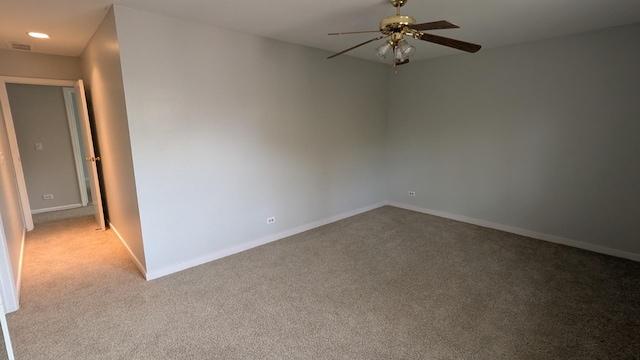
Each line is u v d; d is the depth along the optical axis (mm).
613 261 3125
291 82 3625
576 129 3348
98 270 2969
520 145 3773
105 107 3133
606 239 3291
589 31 3145
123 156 2822
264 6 2445
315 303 2434
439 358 1864
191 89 2838
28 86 4707
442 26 1909
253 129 3352
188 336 2055
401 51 2201
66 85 4105
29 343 1980
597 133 3225
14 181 3865
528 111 3656
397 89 4910
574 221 3480
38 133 4867
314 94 3904
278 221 3771
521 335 2061
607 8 2516
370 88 4668
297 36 3295
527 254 3316
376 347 1957
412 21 2051
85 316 2258
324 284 2723
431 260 3193
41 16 2592
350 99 4395
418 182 4895
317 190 4176
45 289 2629
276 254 3350
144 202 2688
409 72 4723
